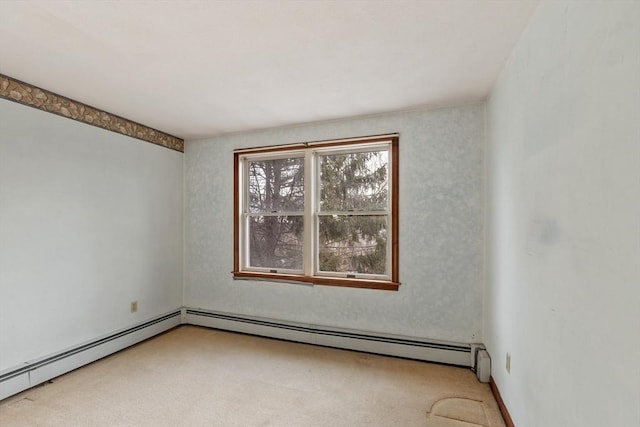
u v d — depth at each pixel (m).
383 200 3.08
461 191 2.74
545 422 1.34
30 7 1.45
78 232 2.67
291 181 3.46
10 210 2.21
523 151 1.64
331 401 2.19
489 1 1.43
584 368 1.03
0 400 2.14
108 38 1.73
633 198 0.80
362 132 3.07
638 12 0.78
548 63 1.33
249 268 3.62
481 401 2.18
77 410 2.07
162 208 3.57
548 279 1.32
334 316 3.15
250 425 1.93
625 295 0.83
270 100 2.66
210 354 2.98
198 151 3.83
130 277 3.17
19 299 2.26
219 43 1.79
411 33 1.69
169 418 1.99
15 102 2.24
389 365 2.75
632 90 0.80
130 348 3.12
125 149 3.12
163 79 2.26
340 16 1.54
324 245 3.29
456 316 2.75
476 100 2.65
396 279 2.92
